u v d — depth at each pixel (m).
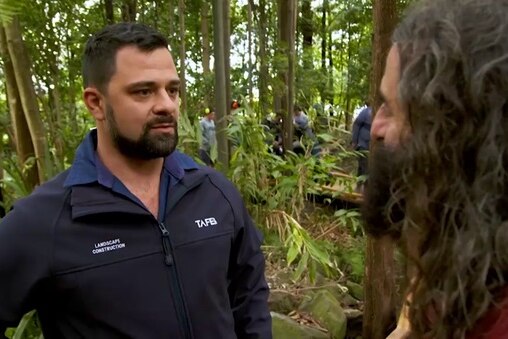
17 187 2.00
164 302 0.98
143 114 0.97
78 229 0.95
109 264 0.95
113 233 0.97
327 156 3.37
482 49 0.41
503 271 0.41
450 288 0.43
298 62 7.51
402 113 0.47
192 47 7.91
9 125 3.68
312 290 2.88
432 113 0.43
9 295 0.94
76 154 1.03
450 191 0.43
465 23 0.43
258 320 1.17
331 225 3.55
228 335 1.06
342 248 3.32
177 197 1.04
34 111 2.54
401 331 0.56
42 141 2.55
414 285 0.48
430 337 0.46
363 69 7.85
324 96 7.89
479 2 0.43
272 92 6.09
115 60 0.97
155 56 0.99
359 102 8.40
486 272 0.41
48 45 4.12
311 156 3.26
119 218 0.98
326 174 3.31
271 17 7.83
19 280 0.94
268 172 3.13
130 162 1.01
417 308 0.47
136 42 0.98
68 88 5.12
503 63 0.40
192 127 2.71
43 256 0.93
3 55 2.78
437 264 0.44
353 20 8.29
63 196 0.97
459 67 0.42
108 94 0.98
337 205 4.10
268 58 5.93
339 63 11.37
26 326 1.53
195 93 6.30
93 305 0.94
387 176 0.51
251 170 2.92
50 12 3.98
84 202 0.96
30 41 3.90
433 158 0.43
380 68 1.77
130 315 0.95
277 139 5.34
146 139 0.98
